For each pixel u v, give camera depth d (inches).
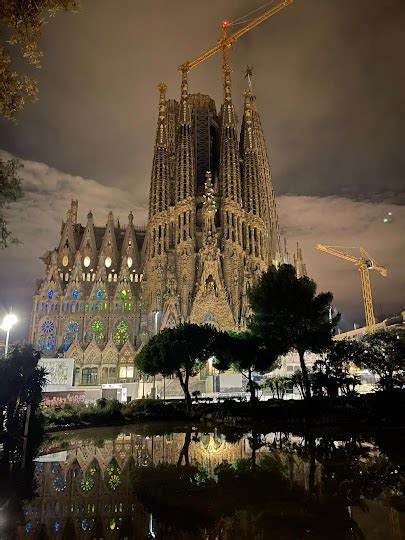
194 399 2546.8
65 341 5098.4
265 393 3056.1
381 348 2176.4
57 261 5605.3
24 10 700.7
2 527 504.4
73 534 479.2
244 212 5477.4
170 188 5575.8
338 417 1517.0
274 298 1854.1
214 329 2417.6
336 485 650.8
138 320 5236.2
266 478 705.6
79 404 1827.0
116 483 705.0
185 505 570.6
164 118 5895.7
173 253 5167.3
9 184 954.1
